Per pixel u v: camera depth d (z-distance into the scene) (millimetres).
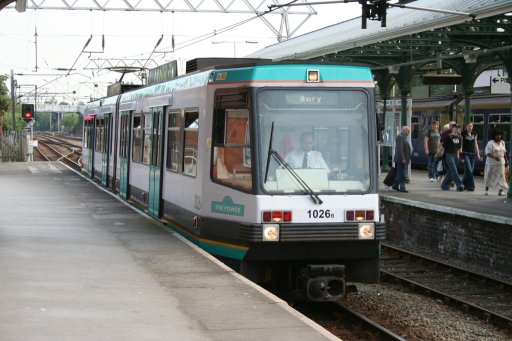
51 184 27047
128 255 11758
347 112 11328
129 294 9023
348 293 12281
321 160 11195
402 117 26609
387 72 28344
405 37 21422
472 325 11508
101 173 26969
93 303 8484
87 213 17484
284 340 7188
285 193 11000
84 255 11672
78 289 9188
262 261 11344
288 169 11062
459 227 17141
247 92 11164
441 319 11711
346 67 11391
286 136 11133
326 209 11086
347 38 23375
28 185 26516
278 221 10945
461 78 26953
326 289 11047
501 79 24797
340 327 11047
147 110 17328
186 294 9125
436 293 13562
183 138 13531
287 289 11633
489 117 30750
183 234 13461
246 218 11070
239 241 11203
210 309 8383
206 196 11984
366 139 11359
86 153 32812
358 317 11117
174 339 7102
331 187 11164
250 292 9273
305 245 11109
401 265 16938
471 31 20312
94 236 13727
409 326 11266
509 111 29375
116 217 16625
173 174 14297
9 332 7074
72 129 165250
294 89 11195
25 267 10500
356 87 11375
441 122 34031
